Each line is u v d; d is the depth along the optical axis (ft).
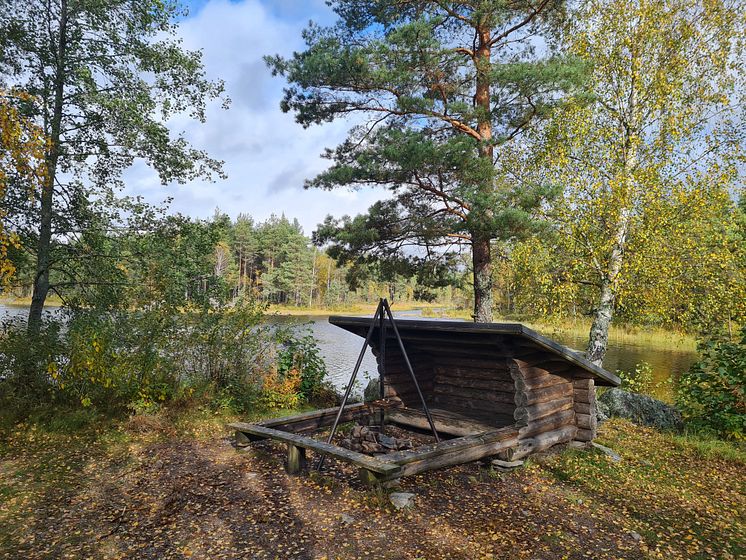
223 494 16.52
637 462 21.39
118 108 35.22
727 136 37.45
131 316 27.32
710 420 26.71
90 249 38.01
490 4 33.45
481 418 22.84
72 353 23.98
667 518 15.72
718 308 36.58
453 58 34.53
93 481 17.60
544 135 41.60
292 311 224.94
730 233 38.63
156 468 19.03
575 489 17.87
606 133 37.58
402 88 34.50
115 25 36.65
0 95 21.16
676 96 37.14
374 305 258.57
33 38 33.37
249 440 21.18
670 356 63.87
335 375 52.70
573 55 34.81
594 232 38.55
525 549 13.23
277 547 12.99
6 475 17.72
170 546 12.98
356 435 20.94
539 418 20.95
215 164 39.99
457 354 25.31
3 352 23.77
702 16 38.06
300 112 39.37
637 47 37.86
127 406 25.08
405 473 15.87
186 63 38.24
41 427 22.70
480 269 38.96
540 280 38.04
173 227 37.76
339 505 15.69
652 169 35.63
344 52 33.68
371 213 38.50
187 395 27.02
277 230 258.16
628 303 40.04
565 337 77.61
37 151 21.42
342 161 41.98
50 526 14.05
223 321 30.14
